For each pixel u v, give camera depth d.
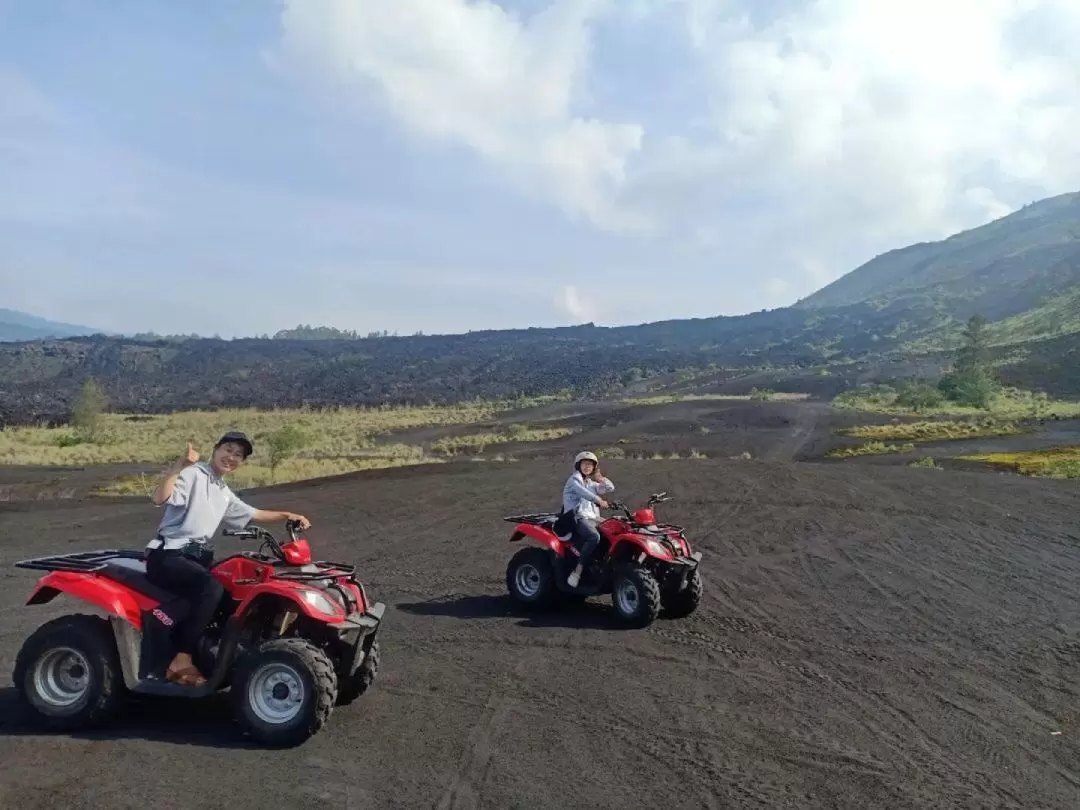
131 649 5.91
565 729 6.27
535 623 9.59
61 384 161.00
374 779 5.32
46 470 38.28
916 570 12.50
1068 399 83.44
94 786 5.09
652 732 6.23
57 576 5.97
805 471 25.25
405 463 36.44
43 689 6.04
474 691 7.15
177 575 5.95
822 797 5.20
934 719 6.61
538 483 23.81
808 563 13.02
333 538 16.08
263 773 5.35
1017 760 5.84
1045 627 9.44
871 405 78.88
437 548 14.76
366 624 6.25
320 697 5.71
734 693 7.18
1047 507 18.28
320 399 146.12
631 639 8.90
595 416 78.31
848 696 7.14
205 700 6.71
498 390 156.25
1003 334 156.62
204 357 193.50
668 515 17.58
